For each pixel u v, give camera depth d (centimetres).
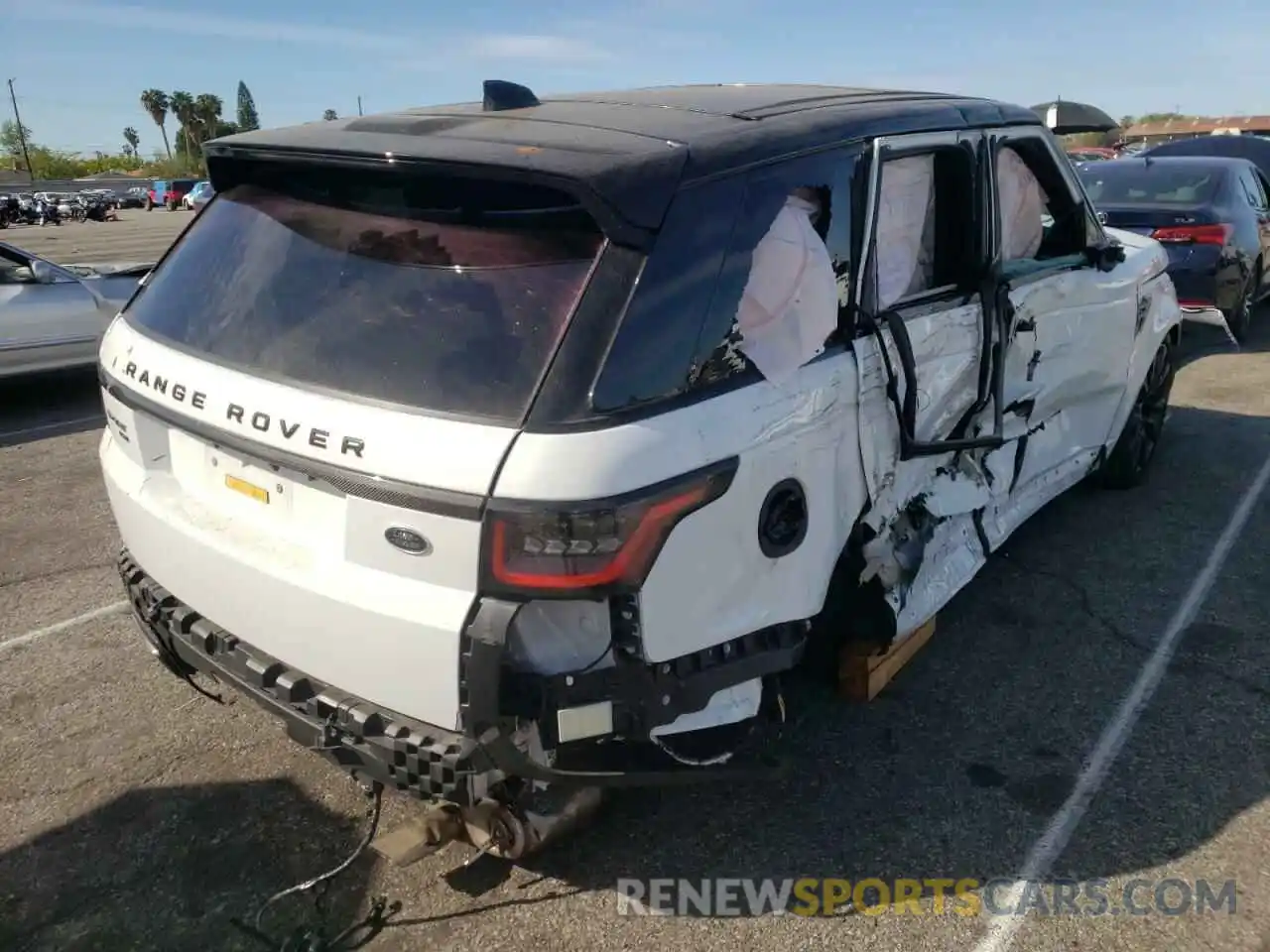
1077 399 425
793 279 253
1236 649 381
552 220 224
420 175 233
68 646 385
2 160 10356
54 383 863
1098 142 3534
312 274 249
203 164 290
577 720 214
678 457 215
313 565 227
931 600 317
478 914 253
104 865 270
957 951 243
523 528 200
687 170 230
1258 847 276
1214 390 750
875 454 283
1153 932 248
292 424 227
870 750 319
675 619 221
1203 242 823
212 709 342
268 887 262
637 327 216
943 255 329
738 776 246
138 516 271
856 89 343
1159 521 500
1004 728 331
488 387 212
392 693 218
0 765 311
